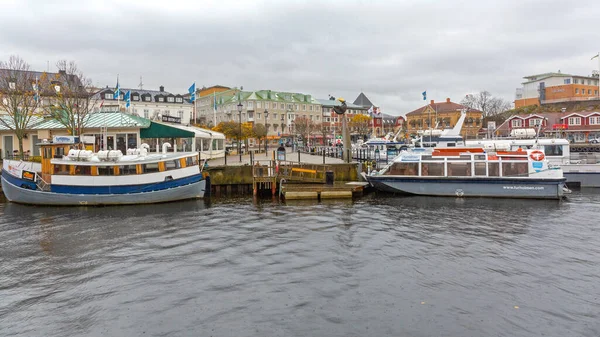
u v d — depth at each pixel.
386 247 15.55
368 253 14.83
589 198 25.67
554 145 31.61
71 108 34.31
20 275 12.97
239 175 29.09
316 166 29.12
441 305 10.67
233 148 65.81
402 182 26.73
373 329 9.45
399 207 22.97
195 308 10.53
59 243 16.38
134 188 23.89
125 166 23.77
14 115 34.97
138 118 36.31
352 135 104.12
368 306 10.60
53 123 36.28
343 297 11.13
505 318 9.98
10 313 10.41
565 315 10.16
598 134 70.25
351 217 20.50
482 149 26.59
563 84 102.44
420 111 114.25
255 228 18.41
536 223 19.28
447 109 108.00
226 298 11.10
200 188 25.66
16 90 37.16
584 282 12.23
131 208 23.08
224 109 114.50
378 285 11.95
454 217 20.50
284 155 30.55
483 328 9.51
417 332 9.31
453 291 11.55
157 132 34.09
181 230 18.19
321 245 15.78
